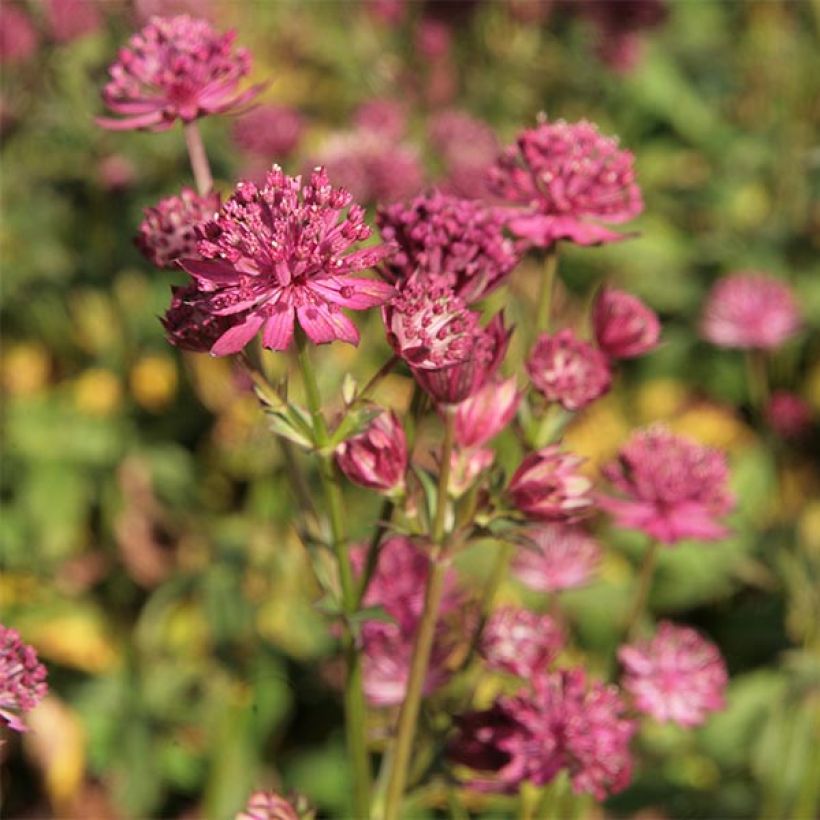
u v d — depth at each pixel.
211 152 6.75
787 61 8.83
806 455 6.98
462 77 8.38
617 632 5.65
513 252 2.67
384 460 2.46
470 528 2.49
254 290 2.23
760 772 5.11
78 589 6.00
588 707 2.91
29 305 6.79
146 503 6.24
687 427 7.09
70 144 6.85
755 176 8.52
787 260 7.97
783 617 5.82
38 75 6.96
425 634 2.58
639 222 8.03
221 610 5.45
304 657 5.43
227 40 2.95
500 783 3.01
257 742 5.16
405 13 8.54
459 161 6.87
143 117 2.96
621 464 3.55
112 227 6.70
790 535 5.86
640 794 4.70
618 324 3.12
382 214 2.58
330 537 2.78
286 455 2.75
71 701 5.38
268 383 2.47
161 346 6.53
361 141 6.36
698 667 3.52
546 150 2.95
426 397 2.59
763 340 6.65
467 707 3.13
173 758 5.34
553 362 2.92
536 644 3.12
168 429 6.44
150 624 5.62
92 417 6.42
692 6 10.01
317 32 8.84
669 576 5.98
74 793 5.27
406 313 2.31
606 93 8.80
